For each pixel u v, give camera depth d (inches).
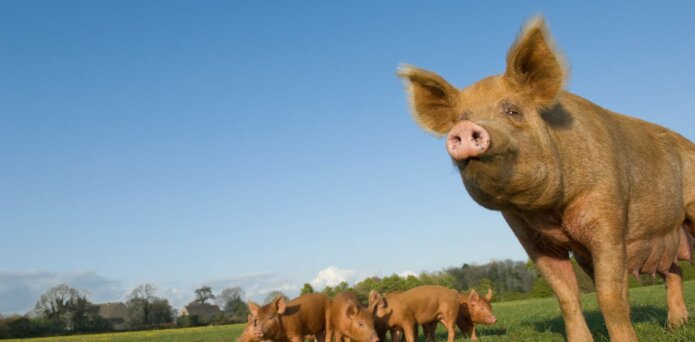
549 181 87.1
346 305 155.5
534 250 102.8
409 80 96.4
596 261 93.2
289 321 153.6
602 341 114.3
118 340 502.9
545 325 166.9
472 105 90.2
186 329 789.9
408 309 159.6
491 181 83.0
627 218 98.8
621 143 99.7
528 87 90.2
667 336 104.5
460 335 194.2
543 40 88.4
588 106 100.8
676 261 115.0
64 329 1003.3
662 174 104.3
